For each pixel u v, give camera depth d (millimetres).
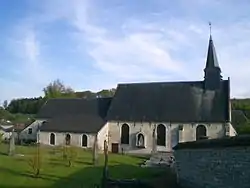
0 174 32094
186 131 50906
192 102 52938
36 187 28344
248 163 12617
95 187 26531
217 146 15141
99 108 60094
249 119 62781
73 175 32062
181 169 20938
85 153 47781
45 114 63562
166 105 54125
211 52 54156
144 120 53344
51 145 56719
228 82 53125
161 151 51812
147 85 58156
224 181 14469
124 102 57094
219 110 50375
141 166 37531
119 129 54969
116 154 50938
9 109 110500
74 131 55344
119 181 24938
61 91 100062
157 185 23109
